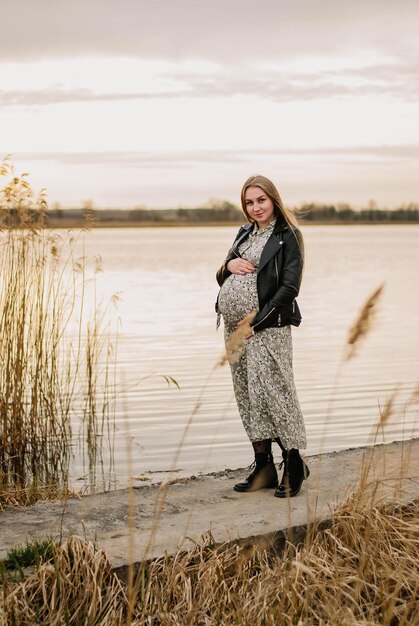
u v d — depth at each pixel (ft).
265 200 18.35
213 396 35.37
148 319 64.90
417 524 16.17
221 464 25.14
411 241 350.23
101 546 15.15
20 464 26.17
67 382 30.66
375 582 14.28
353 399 34.83
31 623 13.08
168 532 15.96
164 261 172.45
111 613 13.34
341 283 105.60
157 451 26.89
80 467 25.40
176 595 13.98
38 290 28.37
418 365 43.55
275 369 18.16
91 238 503.20
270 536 15.70
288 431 18.02
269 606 13.42
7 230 27.25
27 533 15.98
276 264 18.01
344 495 17.81
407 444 22.48
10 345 27.02
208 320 64.28
